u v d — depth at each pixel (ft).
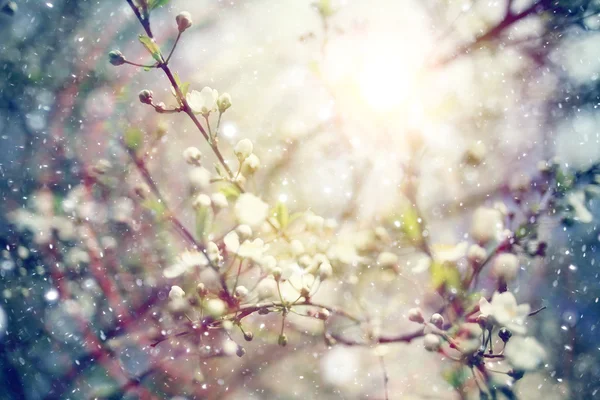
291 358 2.08
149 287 2.01
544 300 2.18
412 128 1.70
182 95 1.47
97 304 2.04
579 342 2.21
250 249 1.51
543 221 1.66
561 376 2.16
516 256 1.61
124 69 2.28
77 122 2.23
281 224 1.58
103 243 2.03
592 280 2.17
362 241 1.64
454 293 1.55
